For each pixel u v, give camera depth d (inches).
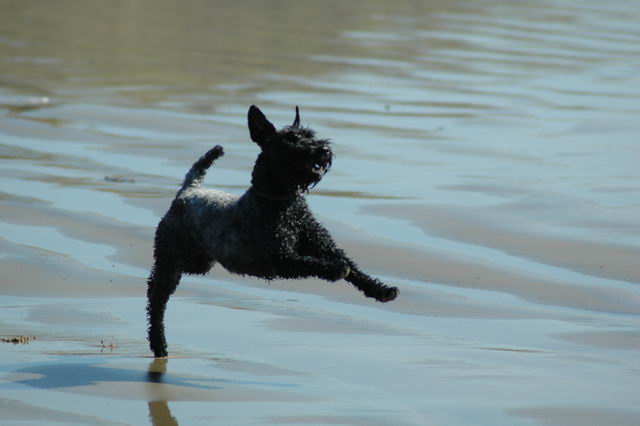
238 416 381.7
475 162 857.5
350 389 412.5
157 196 735.7
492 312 526.3
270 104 1059.3
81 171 796.6
